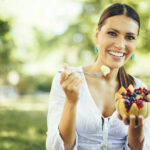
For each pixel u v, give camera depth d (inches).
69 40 720.3
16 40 637.9
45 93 1577.3
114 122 85.3
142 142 79.9
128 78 96.7
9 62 783.7
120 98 75.6
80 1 594.2
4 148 243.6
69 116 73.7
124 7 86.1
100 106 89.6
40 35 680.4
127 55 87.2
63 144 76.6
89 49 652.7
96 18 549.0
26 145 257.0
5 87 1085.8
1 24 557.3
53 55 782.5
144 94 76.5
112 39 85.5
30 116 472.7
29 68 861.2
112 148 86.0
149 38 458.6
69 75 70.3
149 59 506.0
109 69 84.9
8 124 378.9
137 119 71.8
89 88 91.2
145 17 447.8
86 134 85.7
